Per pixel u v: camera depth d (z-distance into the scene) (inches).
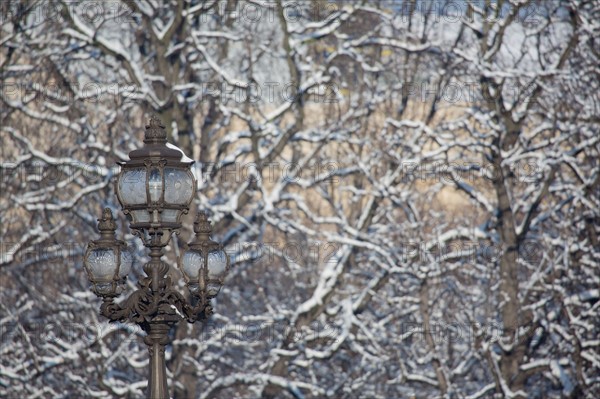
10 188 2223.2
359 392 2194.9
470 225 2358.5
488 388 2058.3
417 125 2208.4
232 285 2358.5
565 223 2127.2
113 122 2193.7
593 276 2100.1
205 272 938.7
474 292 2251.5
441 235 2185.0
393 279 2241.6
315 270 2393.0
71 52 2266.2
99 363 2014.0
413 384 2245.3
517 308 2106.3
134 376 2204.7
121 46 2187.5
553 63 2289.6
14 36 2220.7
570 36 2256.4
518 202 2228.1
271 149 2247.8
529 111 2215.8
